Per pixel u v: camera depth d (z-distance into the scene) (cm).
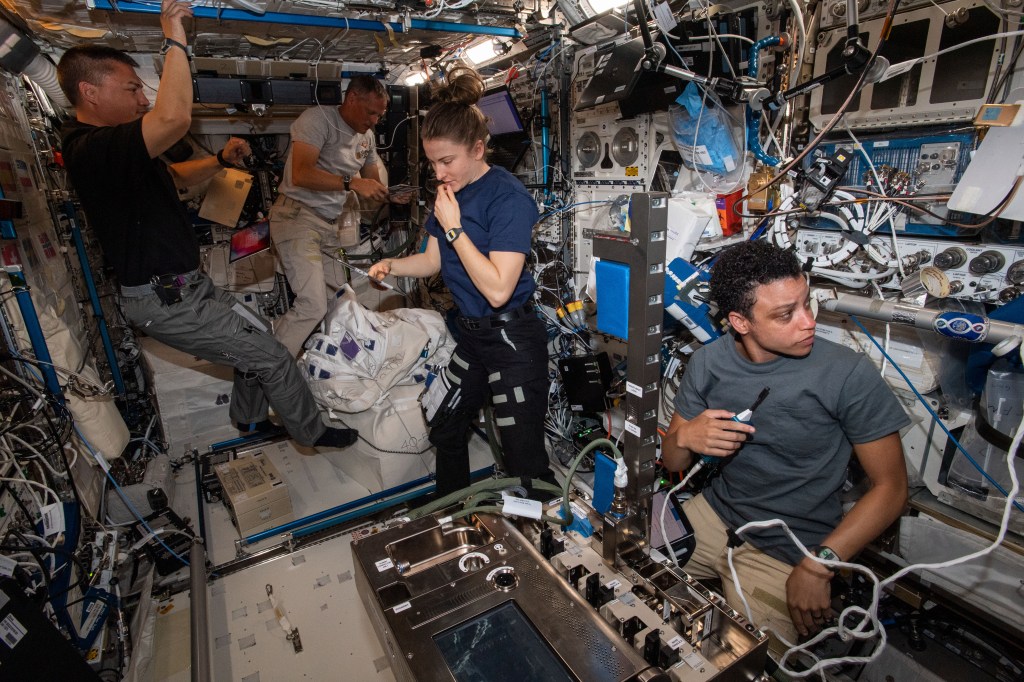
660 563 117
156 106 202
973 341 150
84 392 221
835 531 151
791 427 161
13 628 112
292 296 437
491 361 223
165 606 222
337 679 189
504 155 335
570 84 291
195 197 391
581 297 304
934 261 182
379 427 279
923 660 185
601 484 123
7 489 161
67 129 218
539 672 88
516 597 102
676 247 215
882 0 180
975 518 173
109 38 271
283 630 208
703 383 178
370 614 118
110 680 183
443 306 412
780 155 217
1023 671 175
